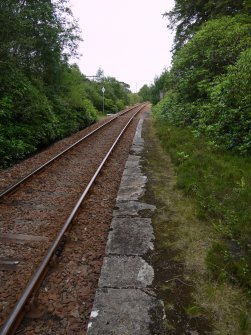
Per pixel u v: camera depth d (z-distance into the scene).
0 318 3.04
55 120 13.52
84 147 11.94
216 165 6.99
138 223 4.91
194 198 5.62
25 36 12.05
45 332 2.90
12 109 10.65
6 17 10.51
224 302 3.14
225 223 4.67
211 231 4.57
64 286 3.54
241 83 8.21
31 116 11.48
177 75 15.34
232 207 4.98
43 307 3.21
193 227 4.73
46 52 14.04
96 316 2.94
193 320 2.91
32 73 14.28
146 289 3.34
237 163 7.03
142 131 16.14
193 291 3.32
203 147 8.63
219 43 11.91
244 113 8.23
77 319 3.06
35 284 3.43
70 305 3.24
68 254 4.21
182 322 2.89
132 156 9.97
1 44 10.58
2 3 10.41
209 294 3.23
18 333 2.90
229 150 8.09
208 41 12.84
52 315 3.11
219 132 8.86
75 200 6.16
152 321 2.89
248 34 11.28
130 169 8.30
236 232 4.38
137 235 4.51
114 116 28.22
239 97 8.31
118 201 5.91
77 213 5.40
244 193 5.34
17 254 4.19
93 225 5.06
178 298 3.21
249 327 2.82
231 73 9.05
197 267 3.74
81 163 9.37
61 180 7.57
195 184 6.03
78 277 3.71
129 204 5.73
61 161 9.49
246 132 7.99
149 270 3.67
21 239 4.57
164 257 3.96
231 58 11.45
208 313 3.00
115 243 4.29
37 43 13.27
